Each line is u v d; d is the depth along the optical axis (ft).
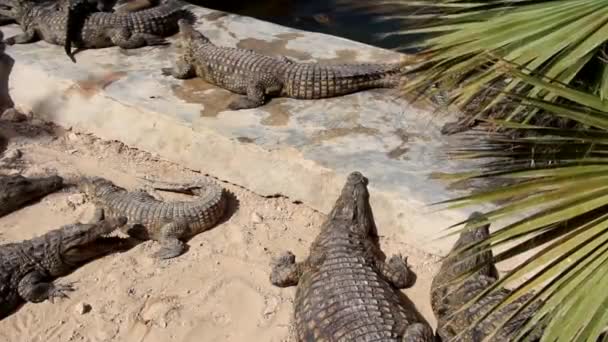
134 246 18.53
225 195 19.56
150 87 22.09
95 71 22.95
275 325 16.08
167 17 25.12
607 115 10.25
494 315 14.10
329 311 14.84
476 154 13.65
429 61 12.85
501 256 10.63
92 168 21.13
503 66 11.07
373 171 18.24
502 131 15.79
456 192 17.29
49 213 19.66
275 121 20.35
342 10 31.71
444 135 19.38
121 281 17.39
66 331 16.24
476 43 11.86
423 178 17.89
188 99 21.47
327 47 23.89
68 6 23.98
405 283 16.74
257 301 16.72
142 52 24.20
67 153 21.81
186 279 17.37
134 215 18.54
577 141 10.67
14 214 19.63
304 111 20.75
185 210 18.37
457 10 13.19
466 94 12.16
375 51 23.52
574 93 10.39
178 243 18.19
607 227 9.48
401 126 19.88
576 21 11.14
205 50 21.83
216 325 16.19
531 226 9.83
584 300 9.21
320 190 18.80
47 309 16.83
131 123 21.34
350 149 19.10
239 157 19.71
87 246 17.85
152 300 16.83
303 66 21.18
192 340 15.87
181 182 20.26
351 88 21.16
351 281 15.43
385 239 18.02
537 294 9.86
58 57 23.88
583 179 9.79
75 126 22.50
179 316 16.42
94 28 24.06
